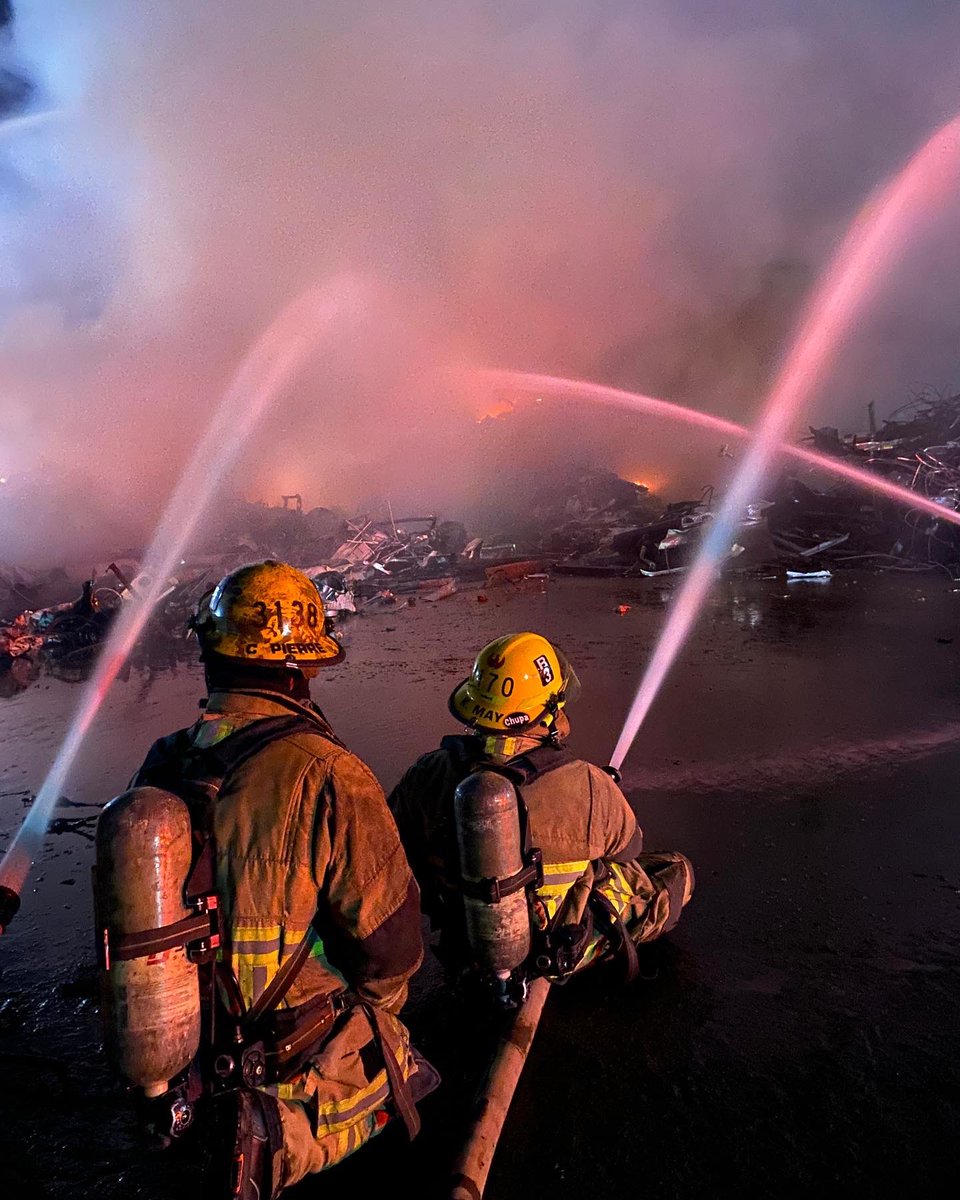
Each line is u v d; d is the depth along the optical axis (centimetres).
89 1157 213
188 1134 161
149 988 141
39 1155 213
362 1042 167
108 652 1072
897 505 1412
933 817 388
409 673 783
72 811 476
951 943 287
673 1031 248
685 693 641
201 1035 154
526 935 208
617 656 808
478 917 205
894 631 848
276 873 154
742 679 678
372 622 1161
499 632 994
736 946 291
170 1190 202
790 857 356
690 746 511
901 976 270
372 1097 169
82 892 374
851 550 1437
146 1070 141
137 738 628
